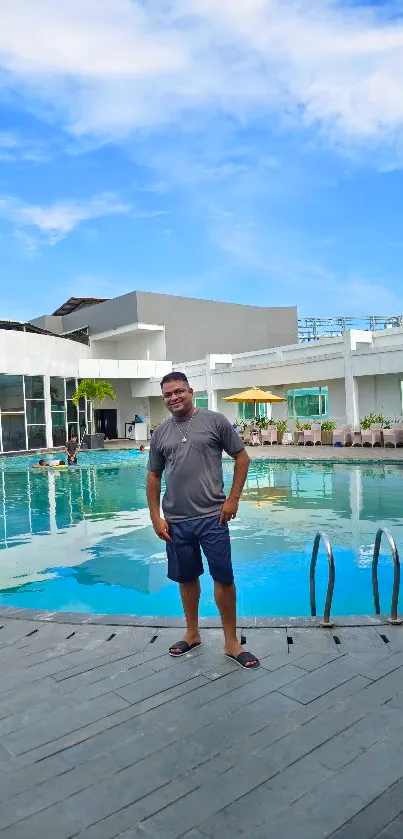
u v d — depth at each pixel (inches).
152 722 111.0
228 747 101.8
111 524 406.6
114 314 1561.3
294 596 243.6
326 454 752.3
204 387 1232.2
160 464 145.9
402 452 738.2
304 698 118.1
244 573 275.3
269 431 976.3
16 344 1003.9
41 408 1064.2
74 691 124.6
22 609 179.5
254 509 433.4
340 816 84.1
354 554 302.8
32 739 106.6
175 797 89.3
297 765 96.0
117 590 258.1
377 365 852.0
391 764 95.7
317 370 960.3
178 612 230.8
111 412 1571.1
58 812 86.7
